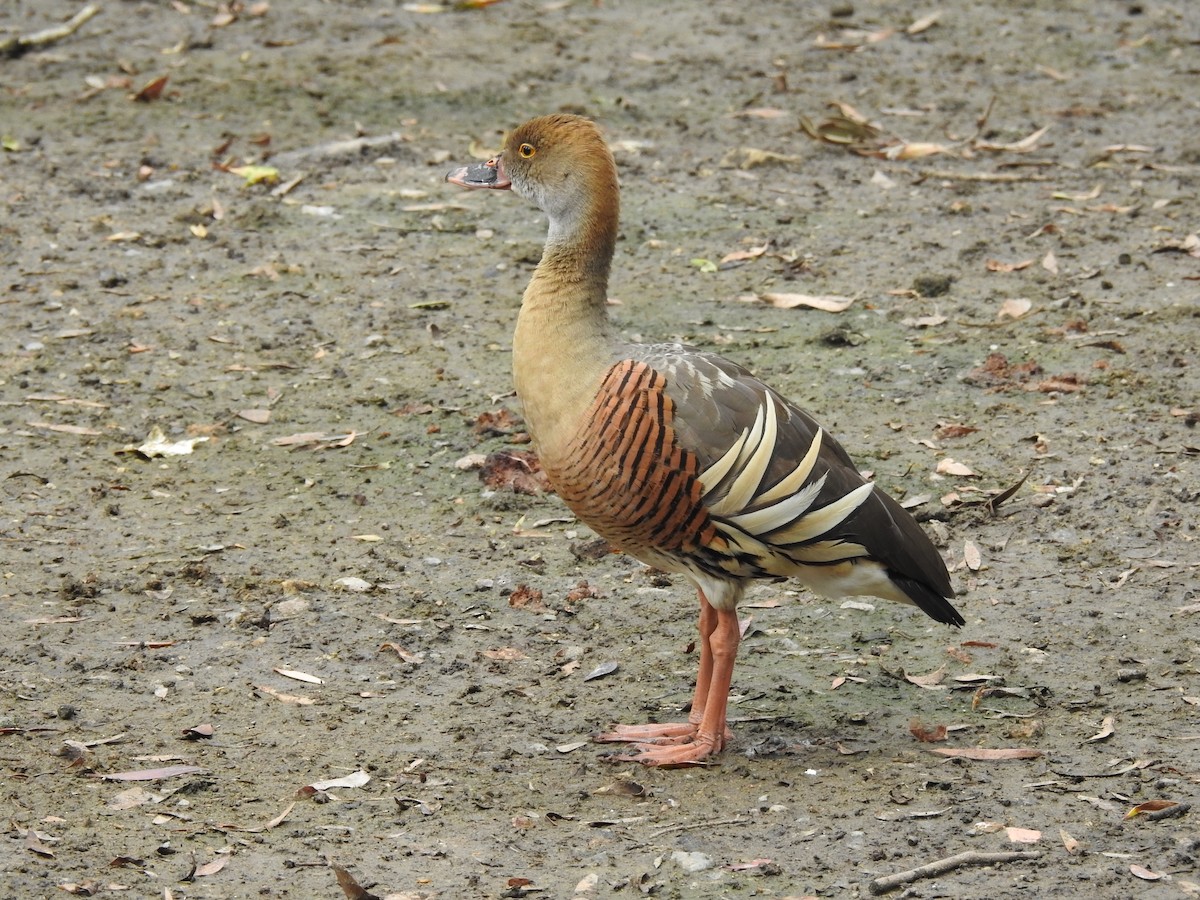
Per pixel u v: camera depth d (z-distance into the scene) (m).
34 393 13.93
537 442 9.03
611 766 8.87
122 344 14.83
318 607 10.77
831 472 8.61
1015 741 9.02
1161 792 8.35
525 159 9.32
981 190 18.38
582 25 23.97
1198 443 12.78
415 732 9.26
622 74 21.97
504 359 14.64
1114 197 17.95
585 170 9.10
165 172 18.69
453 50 22.69
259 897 7.46
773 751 9.00
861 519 8.56
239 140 19.58
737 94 21.42
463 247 16.98
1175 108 20.78
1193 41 23.11
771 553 8.62
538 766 8.88
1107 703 9.45
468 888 7.54
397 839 8.04
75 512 12.09
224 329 15.16
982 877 7.57
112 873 7.63
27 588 10.92
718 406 8.55
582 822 8.23
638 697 9.77
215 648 10.22
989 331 14.94
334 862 7.80
